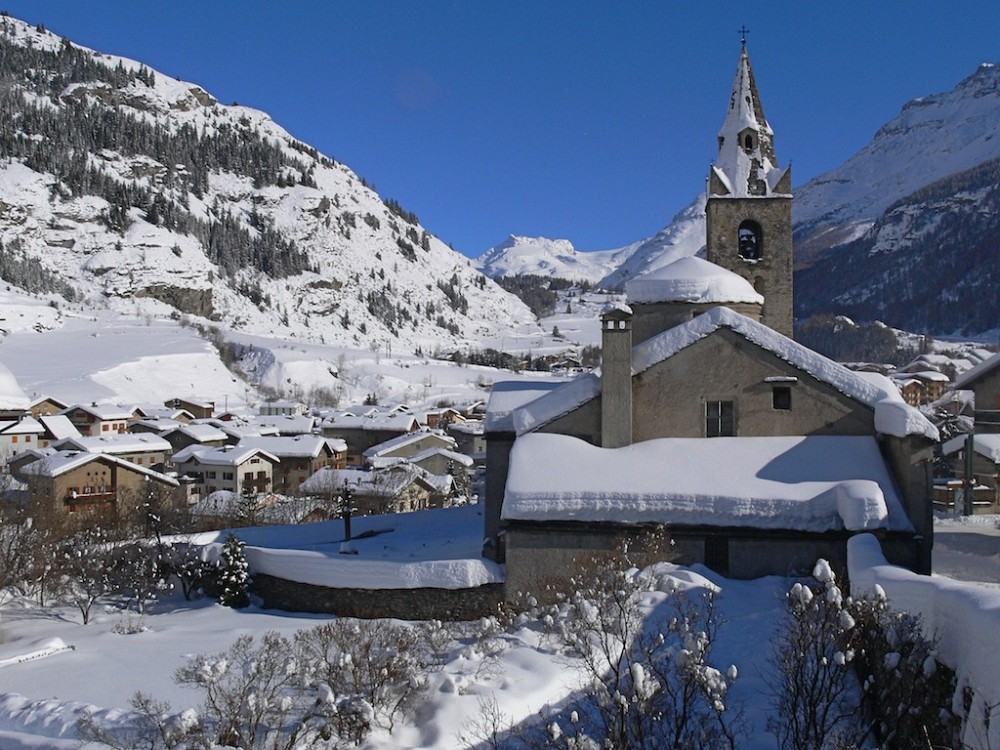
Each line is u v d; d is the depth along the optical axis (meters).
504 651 18.23
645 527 23.59
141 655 21.56
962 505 40.97
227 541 30.98
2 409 86.00
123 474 65.94
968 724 10.88
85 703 16.83
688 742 11.73
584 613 16.03
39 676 19.58
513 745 13.41
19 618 29.64
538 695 15.51
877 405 24.78
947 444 48.50
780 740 12.82
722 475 23.98
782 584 21.80
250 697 14.17
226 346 186.00
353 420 112.12
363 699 14.39
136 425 98.56
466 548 29.75
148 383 146.75
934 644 12.38
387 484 64.88
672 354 25.91
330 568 27.20
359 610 26.50
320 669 15.92
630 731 12.16
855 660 14.62
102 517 52.44
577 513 23.80
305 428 107.69
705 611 18.98
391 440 97.25
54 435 86.38
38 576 32.44
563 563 23.98
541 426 26.69
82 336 172.25
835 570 22.56
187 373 157.12
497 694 15.38
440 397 171.88
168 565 32.59
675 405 25.94
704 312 28.34
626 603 17.39
